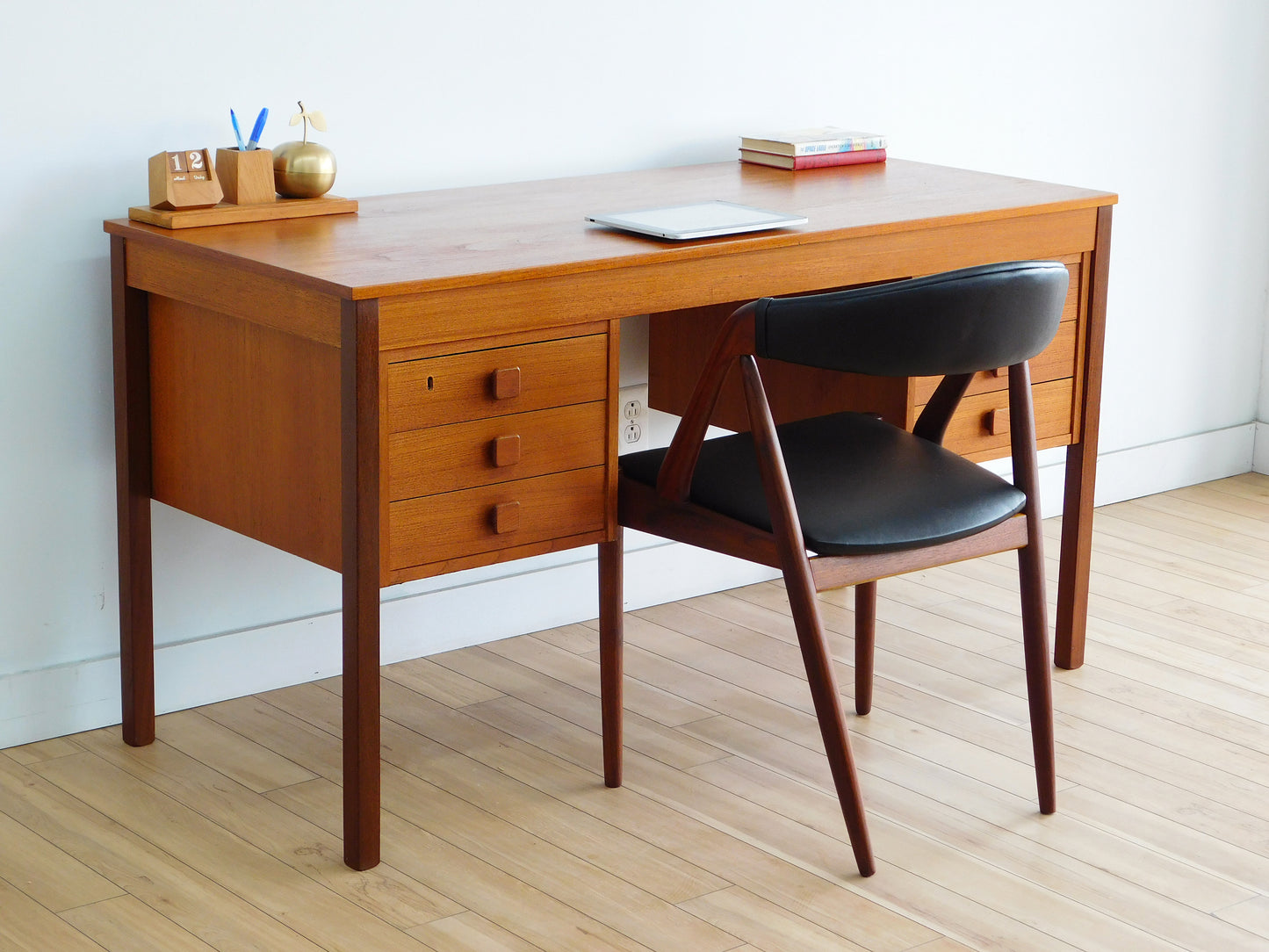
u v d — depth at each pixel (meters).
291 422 1.89
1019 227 2.33
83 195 2.14
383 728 2.30
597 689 2.46
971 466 2.06
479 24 2.45
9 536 2.19
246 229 2.04
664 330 2.65
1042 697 2.04
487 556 1.91
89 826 1.99
